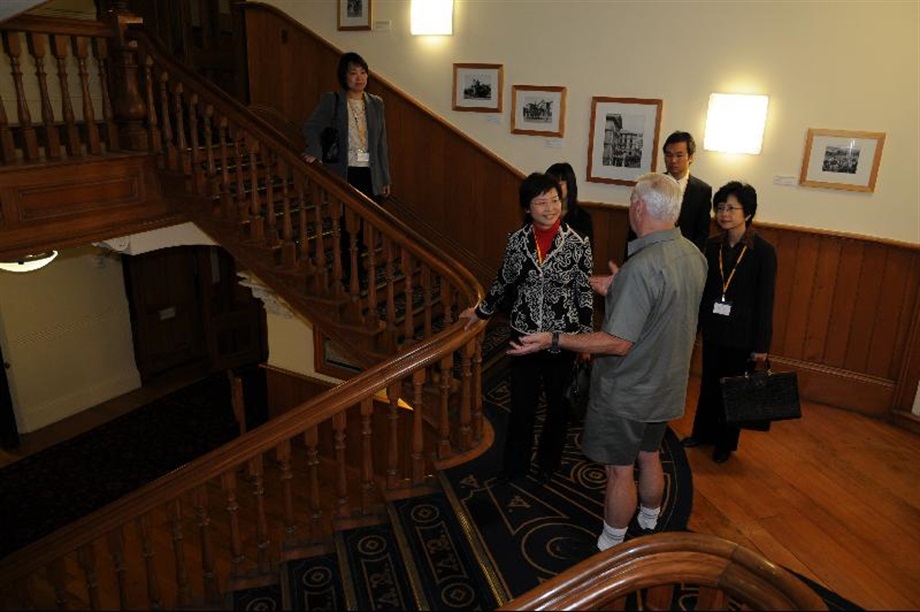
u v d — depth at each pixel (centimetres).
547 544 319
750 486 366
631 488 294
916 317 429
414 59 598
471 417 408
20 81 427
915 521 339
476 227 609
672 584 209
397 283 543
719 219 366
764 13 447
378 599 321
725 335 375
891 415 445
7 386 747
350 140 495
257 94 685
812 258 466
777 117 458
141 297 889
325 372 692
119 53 476
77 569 555
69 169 453
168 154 498
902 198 429
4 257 427
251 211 520
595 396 284
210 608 356
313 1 632
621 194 532
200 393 900
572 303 325
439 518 357
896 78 416
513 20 544
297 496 653
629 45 500
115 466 729
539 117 551
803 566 305
